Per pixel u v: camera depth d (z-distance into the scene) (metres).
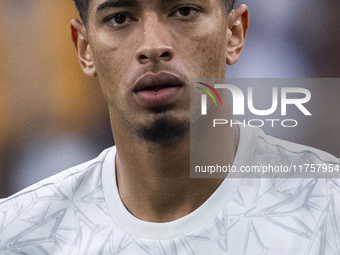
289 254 5.61
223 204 5.90
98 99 12.67
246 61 12.19
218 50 5.62
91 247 6.12
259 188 5.96
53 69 12.89
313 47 12.33
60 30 12.97
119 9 5.48
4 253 6.45
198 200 5.91
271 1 12.27
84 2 5.85
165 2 5.38
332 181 5.95
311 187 5.93
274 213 5.82
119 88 5.60
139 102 5.43
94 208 6.34
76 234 6.30
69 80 12.82
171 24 5.42
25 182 12.47
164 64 5.34
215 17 5.57
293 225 5.72
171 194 5.87
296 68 12.24
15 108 12.69
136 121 5.52
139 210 6.06
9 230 6.52
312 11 12.34
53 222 6.45
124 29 5.54
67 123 12.63
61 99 12.74
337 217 5.68
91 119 12.63
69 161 12.52
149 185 5.87
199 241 5.82
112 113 5.89
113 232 6.11
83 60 6.29
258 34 12.27
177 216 5.93
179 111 5.43
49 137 12.62
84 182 6.57
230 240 5.78
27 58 12.86
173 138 5.55
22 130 12.63
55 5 13.02
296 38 12.34
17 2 12.96
